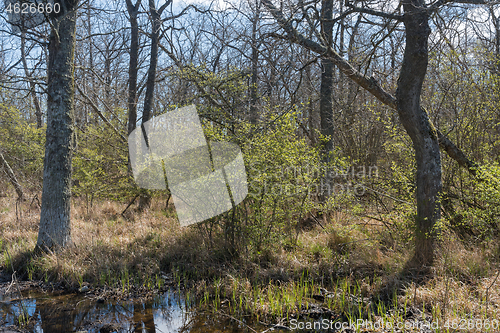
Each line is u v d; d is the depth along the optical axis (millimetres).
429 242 5305
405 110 5293
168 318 4523
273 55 6703
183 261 6184
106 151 10875
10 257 6148
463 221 5414
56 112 6441
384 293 4801
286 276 5484
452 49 6340
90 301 5047
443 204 5840
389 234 6438
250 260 5949
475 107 6648
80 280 5531
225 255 6078
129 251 6512
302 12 5461
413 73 5133
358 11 5309
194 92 9492
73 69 6727
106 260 5953
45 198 6422
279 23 5590
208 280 5590
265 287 5203
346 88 10672
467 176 6180
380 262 5672
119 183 9352
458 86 6801
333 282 5355
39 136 12859
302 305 4734
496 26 7477
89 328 4250
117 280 5566
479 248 5352
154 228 8016
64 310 4758
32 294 5281
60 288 5488
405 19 5160
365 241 6402
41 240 6391
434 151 5359
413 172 6383
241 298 4746
